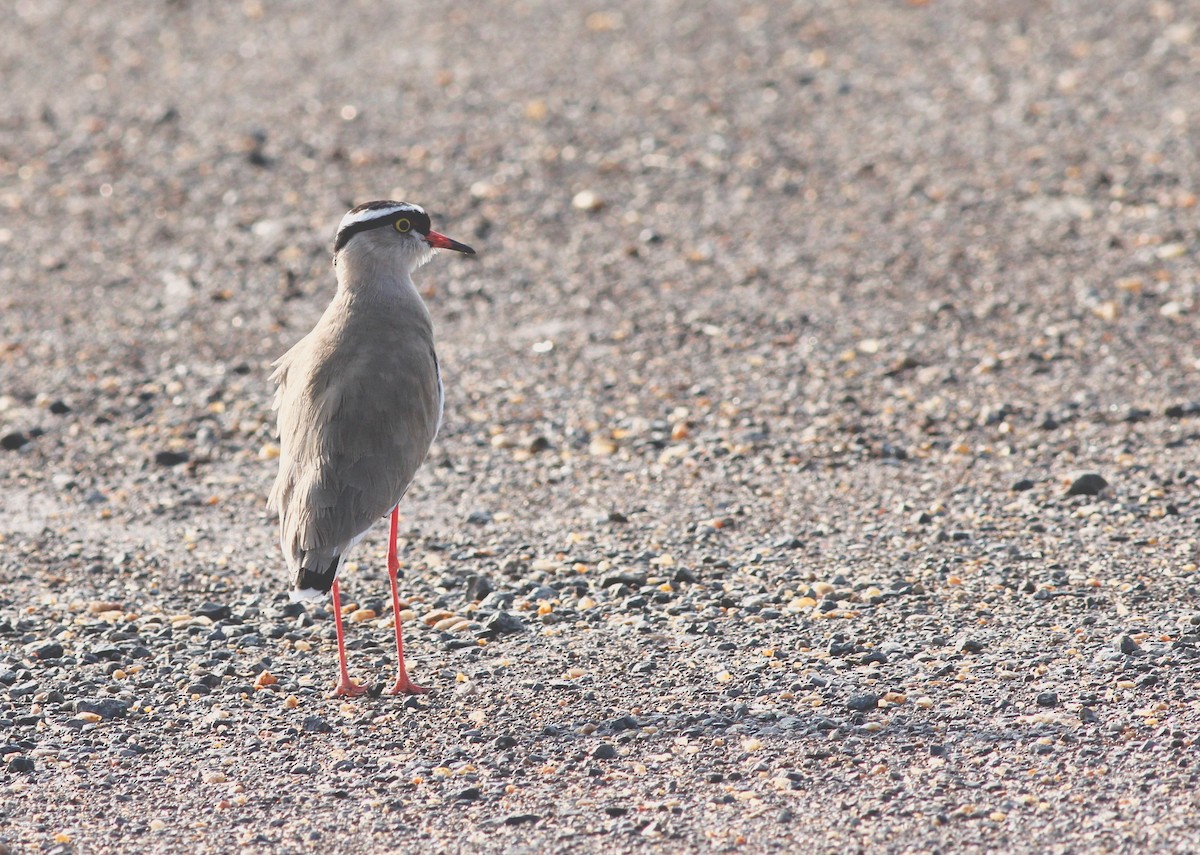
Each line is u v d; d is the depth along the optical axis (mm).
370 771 8734
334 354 10141
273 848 7922
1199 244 17719
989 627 10117
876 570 11195
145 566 12039
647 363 15961
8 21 31781
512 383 15672
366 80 26453
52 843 8039
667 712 9242
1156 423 13711
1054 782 8117
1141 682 9133
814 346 16078
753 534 12062
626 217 20031
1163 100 22562
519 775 8594
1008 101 23125
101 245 20031
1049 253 17953
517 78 25953
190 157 23094
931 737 8711
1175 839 7480
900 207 19703
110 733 9297
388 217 10625
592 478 13461
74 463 14242
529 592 11203
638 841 7809
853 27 27328
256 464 14141
